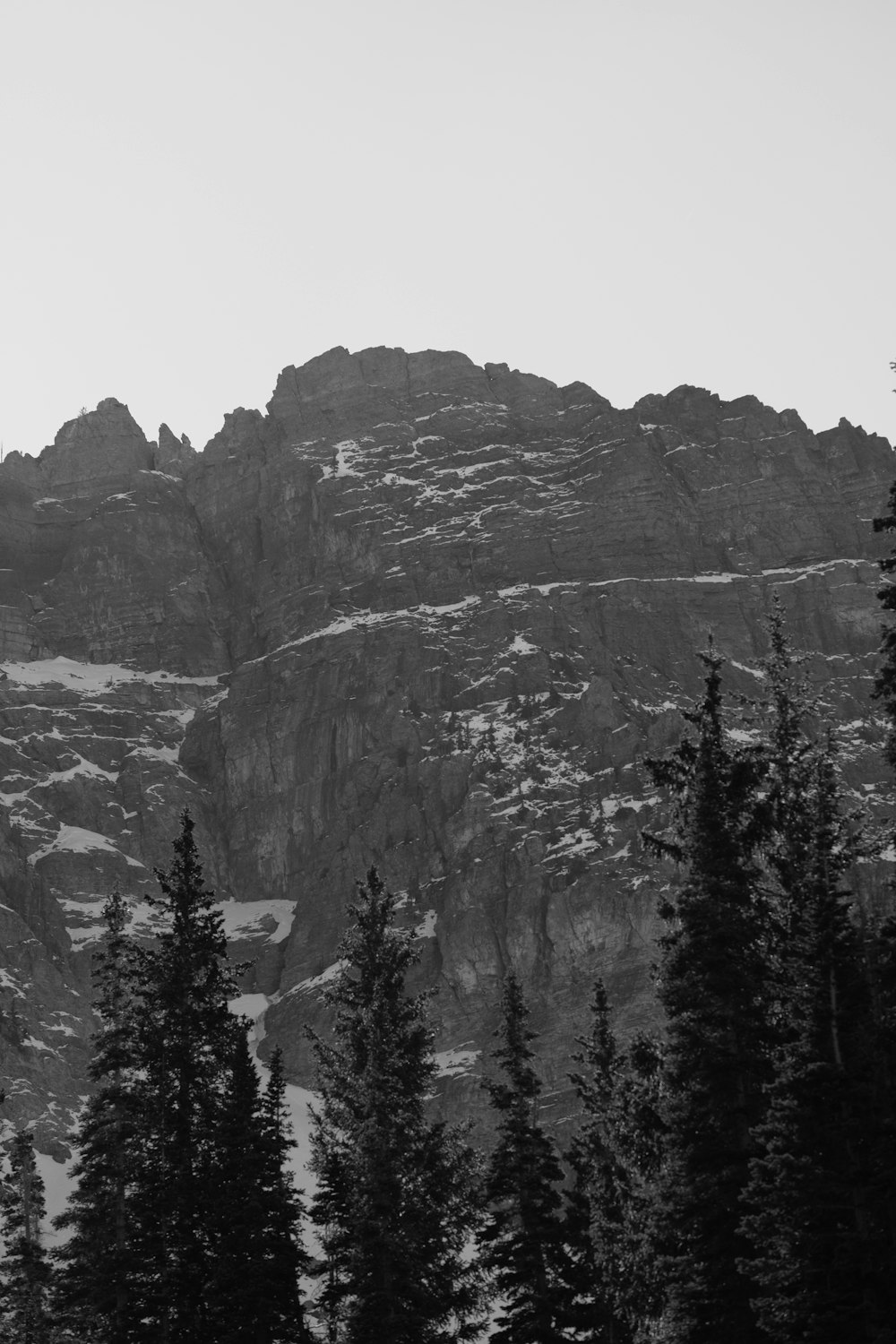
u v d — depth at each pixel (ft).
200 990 315.17
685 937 242.58
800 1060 220.43
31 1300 354.74
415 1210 293.84
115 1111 326.03
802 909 238.68
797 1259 209.87
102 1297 304.91
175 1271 294.46
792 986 231.50
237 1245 289.94
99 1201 322.34
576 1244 303.68
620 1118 254.06
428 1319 293.23
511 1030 324.60
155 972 315.58
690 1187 229.25
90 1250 320.09
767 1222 211.41
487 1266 306.76
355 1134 298.35
